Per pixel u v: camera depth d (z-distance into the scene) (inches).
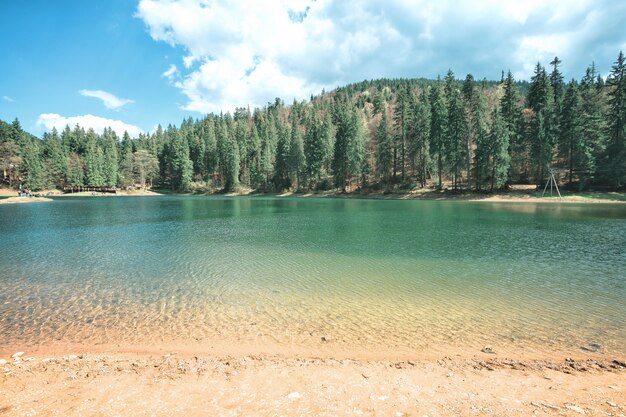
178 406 203.8
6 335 348.8
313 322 378.0
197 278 557.0
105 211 1891.0
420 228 1083.9
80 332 355.3
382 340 331.0
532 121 2241.6
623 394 219.6
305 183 3602.4
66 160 4402.1
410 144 2839.6
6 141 4352.9
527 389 228.8
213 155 4542.3
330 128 3762.3
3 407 203.2
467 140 2409.0
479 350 307.1
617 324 362.0
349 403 208.1
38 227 1207.6
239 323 376.8
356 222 1262.3
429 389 229.1
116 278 561.3
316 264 642.2
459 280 530.6
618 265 613.3
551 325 362.0
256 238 938.7
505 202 2089.1
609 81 2150.6
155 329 362.0
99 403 207.9
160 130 6574.8
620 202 1865.2
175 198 3444.9
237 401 210.2
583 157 2095.2
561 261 645.9
